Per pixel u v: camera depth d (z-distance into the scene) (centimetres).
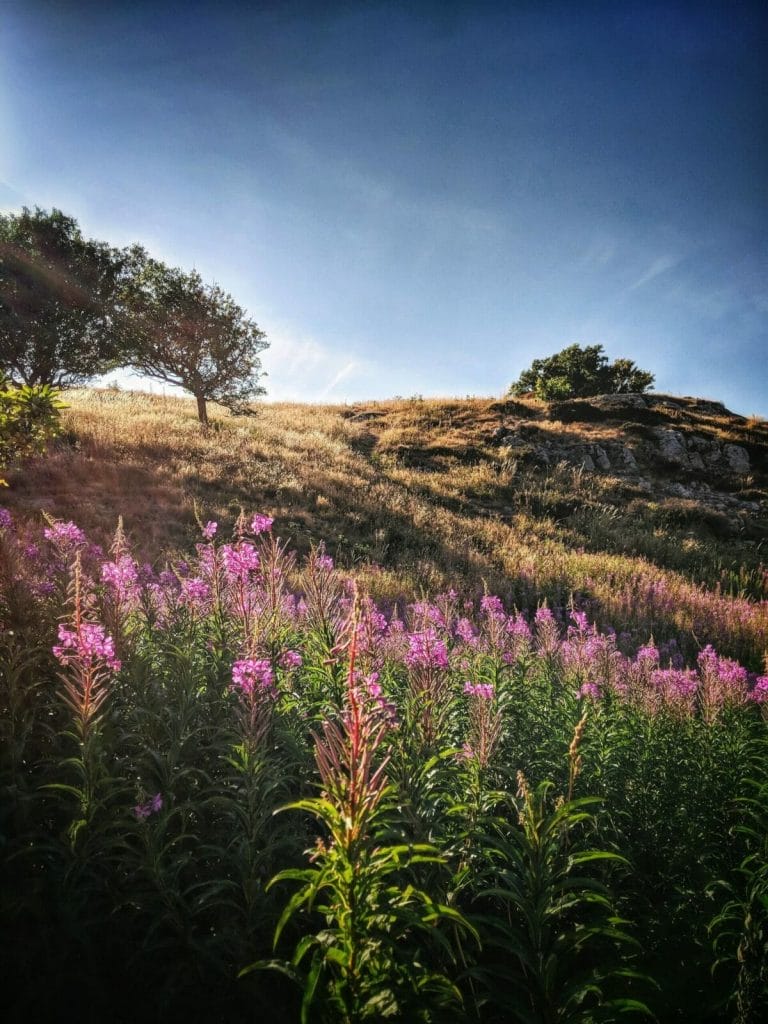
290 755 326
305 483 1789
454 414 3109
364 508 1700
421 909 221
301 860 288
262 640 360
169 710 324
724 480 2602
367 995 196
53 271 2541
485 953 273
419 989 205
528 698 458
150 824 267
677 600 1239
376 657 358
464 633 572
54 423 552
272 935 260
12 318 2434
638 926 297
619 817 348
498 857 295
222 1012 246
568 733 386
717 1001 267
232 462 1827
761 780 392
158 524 1220
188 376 2581
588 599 1208
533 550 1582
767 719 433
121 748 335
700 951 294
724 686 452
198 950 246
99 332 2603
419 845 199
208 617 406
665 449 2712
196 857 276
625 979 267
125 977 256
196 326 2542
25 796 279
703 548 1842
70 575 393
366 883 194
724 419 3200
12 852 279
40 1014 236
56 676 360
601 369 5338
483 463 2441
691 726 407
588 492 2278
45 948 248
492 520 1884
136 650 383
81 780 309
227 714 352
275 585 396
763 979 251
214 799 269
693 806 365
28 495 1239
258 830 262
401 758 291
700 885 329
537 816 223
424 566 1305
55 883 269
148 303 2589
